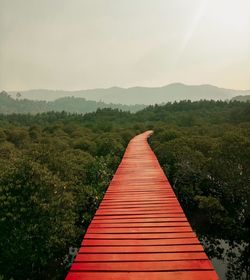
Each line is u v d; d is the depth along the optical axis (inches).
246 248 335.9
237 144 390.6
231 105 3107.8
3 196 217.8
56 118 3100.4
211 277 123.9
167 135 809.5
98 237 171.6
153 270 130.5
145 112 3336.6
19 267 216.1
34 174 246.5
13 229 216.4
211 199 372.8
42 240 227.6
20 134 1259.8
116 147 689.0
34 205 225.6
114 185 323.9
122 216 212.8
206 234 370.9
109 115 3029.0
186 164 465.7
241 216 376.8
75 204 301.0
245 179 368.2
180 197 464.8
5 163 297.7
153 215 214.4
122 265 135.8
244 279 278.4
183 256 144.3
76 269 132.3
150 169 429.7
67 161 353.7
